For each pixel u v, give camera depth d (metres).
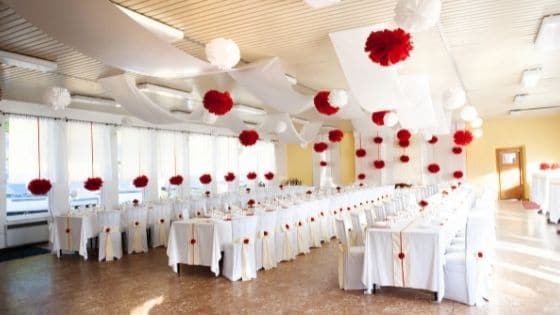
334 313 4.26
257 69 5.97
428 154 15.20
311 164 17.52
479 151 15.41
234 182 14.86
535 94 9.62
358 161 16.09
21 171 8.93
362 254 5.00
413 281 4.58
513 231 8.57
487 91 9.13
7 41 4.89
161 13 4.23
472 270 4.38
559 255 6.45
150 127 11.72
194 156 13.15
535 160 14.48
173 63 5.18
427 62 6.37
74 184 9.85
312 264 6.48
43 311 4.61
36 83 7.02
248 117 11.79
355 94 5.87
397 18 2.79
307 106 7.61
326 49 5.55
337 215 9.12
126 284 5.61
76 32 4.11
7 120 8.72
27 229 9.01
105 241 7.19
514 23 4.73
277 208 7.02
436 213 5.90
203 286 5.41
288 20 4.49
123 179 10.93
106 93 7.97
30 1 3.45
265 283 5.46
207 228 5.85
